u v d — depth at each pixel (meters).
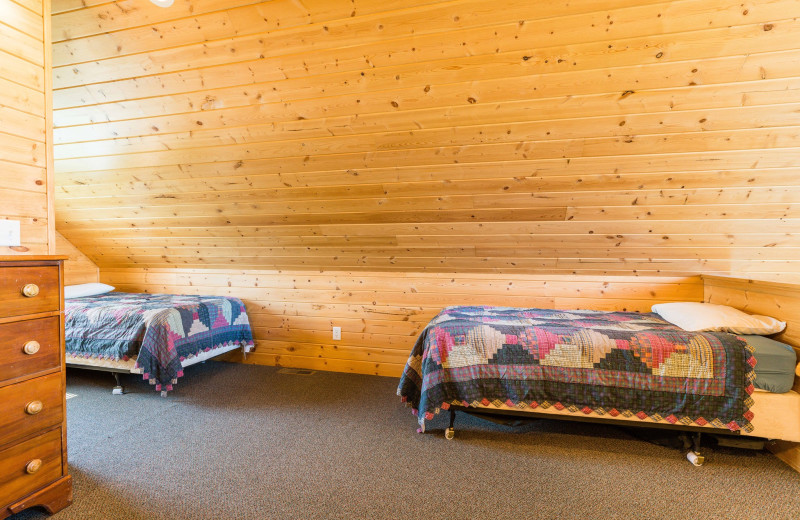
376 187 2.46
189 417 2.43
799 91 1.66
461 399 2.10
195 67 1.96
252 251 3.34
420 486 1.73
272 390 2.93
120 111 2.22
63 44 1.95
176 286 3.82
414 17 1.67
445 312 2.69
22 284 1.39
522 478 1.80
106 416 2.44
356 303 3.41
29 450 1.42
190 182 2.65
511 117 1.94
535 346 2.06
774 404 1.84
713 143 1.90
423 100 1.93
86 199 3.00
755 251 2.45
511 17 1.61
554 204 2.38
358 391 2.92
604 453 2.04
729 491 1.71
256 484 1.73
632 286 2.90
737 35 1.55
